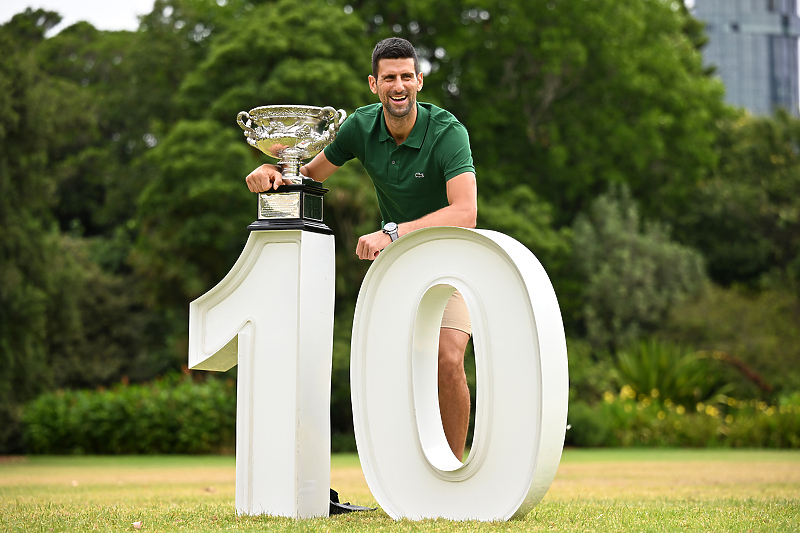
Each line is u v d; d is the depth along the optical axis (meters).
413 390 3.46
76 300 23.47
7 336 17.00
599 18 23.83
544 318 3.10
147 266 20.61
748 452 14.73
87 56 33.75
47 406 16.14
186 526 3.05
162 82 28.50
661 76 25.62
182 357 22.83
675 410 18.83
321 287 3.59
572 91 25.67
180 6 27.30
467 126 23.86
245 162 18.92
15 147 17.52
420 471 3.43
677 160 26.77
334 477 8.48
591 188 26.84
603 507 3.89
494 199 22.00
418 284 3.48
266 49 19.83
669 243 24.67
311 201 3.62
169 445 15.64
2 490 5.82
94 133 29.36
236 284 3.64
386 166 4.04
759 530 2.95
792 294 24.69
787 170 29.33
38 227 18.52
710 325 21.88
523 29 23.41
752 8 62.94
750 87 62.25
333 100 19.86
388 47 3.81
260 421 3.51
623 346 22.11
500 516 3.17
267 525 3.03
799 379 20.30
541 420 3.03
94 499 4.65
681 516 3.41
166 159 19.48
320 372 3.55
